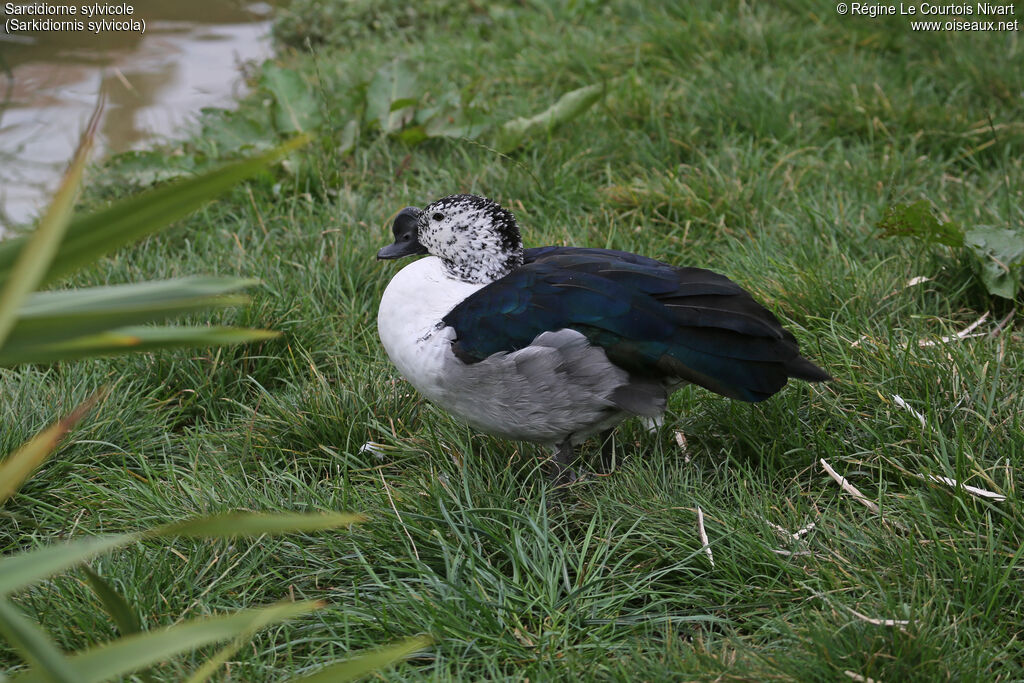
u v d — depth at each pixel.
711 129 8.65
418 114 8.70
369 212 7.58
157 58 11.35
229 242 7.29
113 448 5.63
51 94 10.43
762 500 4.88
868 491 5.03
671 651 4.08
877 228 6.89
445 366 4.95
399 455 5.50
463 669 4.10
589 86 8.50
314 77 9.93
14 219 8.18
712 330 4.76
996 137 8.27
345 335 6.51
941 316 6.46
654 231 7.30
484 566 4.60
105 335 2.44
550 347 4.78
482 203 5.28
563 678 4.02
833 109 8.77
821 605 4.32
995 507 4.60
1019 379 5.58
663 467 5.11
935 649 3.89
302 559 4.80
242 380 6.18
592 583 4.41
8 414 5.49
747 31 9.97
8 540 5.06
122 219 2.41
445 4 11.87
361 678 4.07
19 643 2.26
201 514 4.91
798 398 5.50
